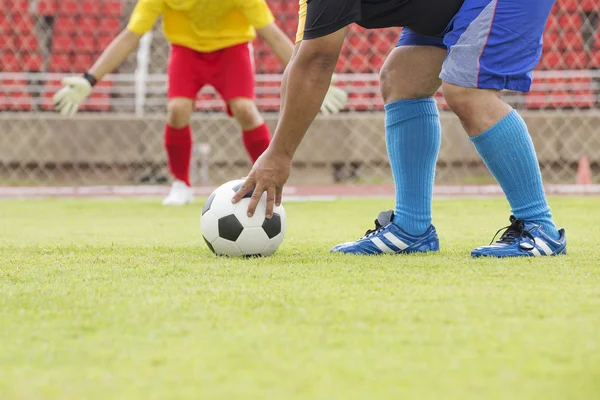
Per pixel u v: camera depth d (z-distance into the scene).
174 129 12.75
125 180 21.34
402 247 5.90
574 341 2.80
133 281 4.44
